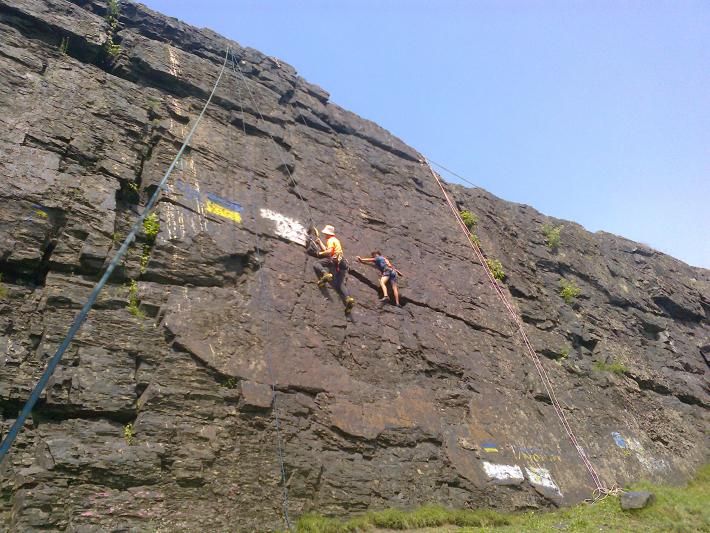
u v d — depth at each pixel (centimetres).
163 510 641
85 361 702
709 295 2383
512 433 1119
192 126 1112
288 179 1209
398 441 930
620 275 2067
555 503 1039
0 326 683
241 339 861
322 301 1040
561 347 1505
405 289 1235
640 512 1008
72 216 812
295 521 730
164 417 715
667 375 1811
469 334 1277
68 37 1034
